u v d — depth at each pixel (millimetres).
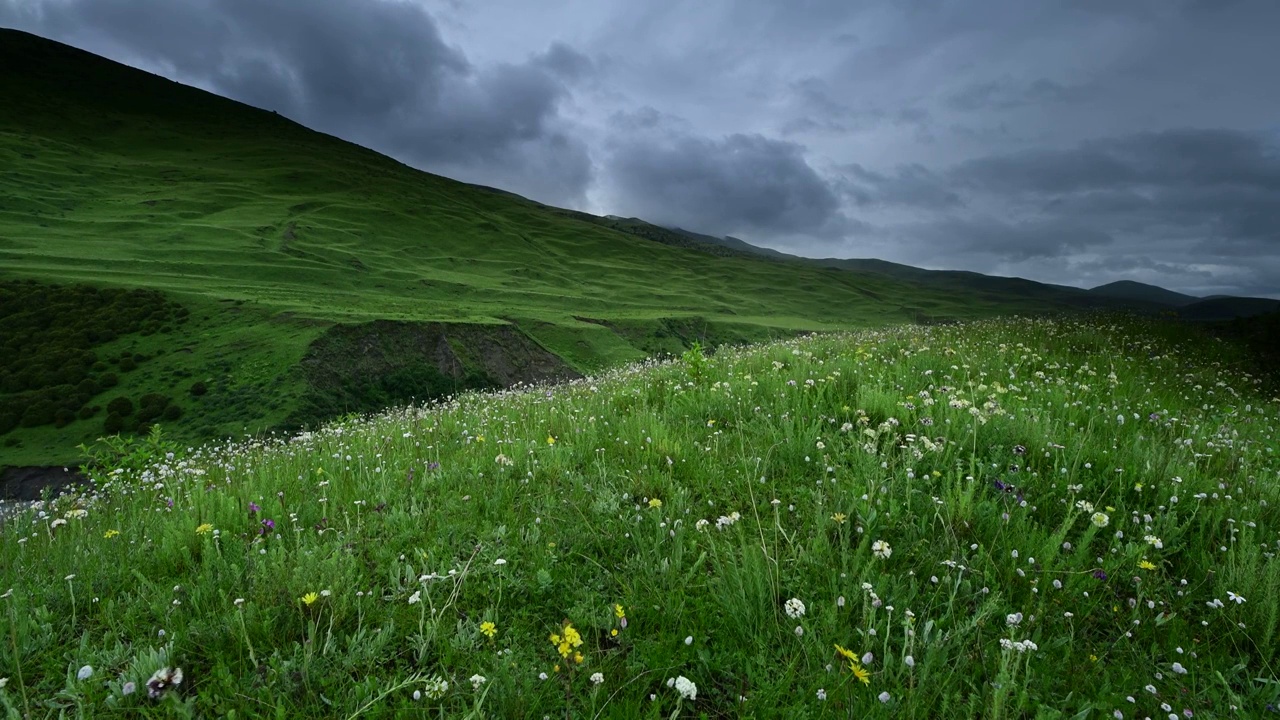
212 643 3006
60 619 3273
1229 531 4129
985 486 4312
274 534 4223
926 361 9172
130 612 3230
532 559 3838
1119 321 17578
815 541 3756
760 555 3623
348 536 4047
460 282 189125
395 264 196375
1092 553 3924
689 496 4742
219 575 3553
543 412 8180
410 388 93688
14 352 91500
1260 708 2705
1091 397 7648
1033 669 2852
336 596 3305
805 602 3320
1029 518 4227
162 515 4836
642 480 4918
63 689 2766
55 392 79500
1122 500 4516
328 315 101938
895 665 2828
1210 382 10172
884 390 7262
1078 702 2682
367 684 2723
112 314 101500
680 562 3658
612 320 157625
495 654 2930
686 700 2791
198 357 89688
